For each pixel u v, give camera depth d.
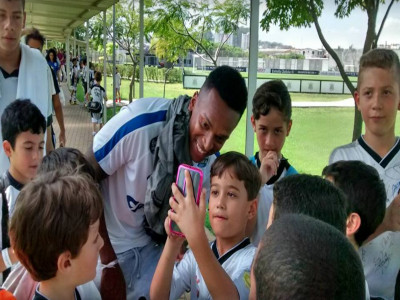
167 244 1.64
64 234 1.24
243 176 1.76
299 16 3.87
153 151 1.87
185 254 1.99
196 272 1.85
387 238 1.92
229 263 1.78
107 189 2.04
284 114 2.28
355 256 0.78
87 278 1.35
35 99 3.01
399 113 3.59
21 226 1.26
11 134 2.09
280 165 2.32
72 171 1.50
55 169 1.53
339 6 3.69
